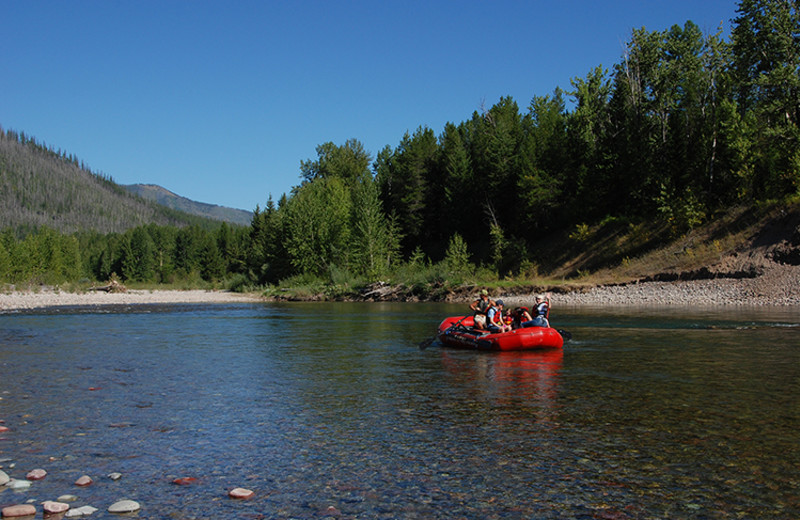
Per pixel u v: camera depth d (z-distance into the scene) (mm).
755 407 7336
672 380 9273
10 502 4477
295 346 14828
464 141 75938
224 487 4844
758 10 38219
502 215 60438
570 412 7238
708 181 41188
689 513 4234
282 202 89000
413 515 4238
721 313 21875
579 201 50406
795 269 27609
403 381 9648
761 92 40250
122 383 9570
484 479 4965
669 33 48719
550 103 76250
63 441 6184
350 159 92875
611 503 4426
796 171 32469
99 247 162750
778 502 4414
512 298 38625
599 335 15867
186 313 29250
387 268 55438
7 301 38594
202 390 8969
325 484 4887
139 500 4547
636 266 38469
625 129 48438
